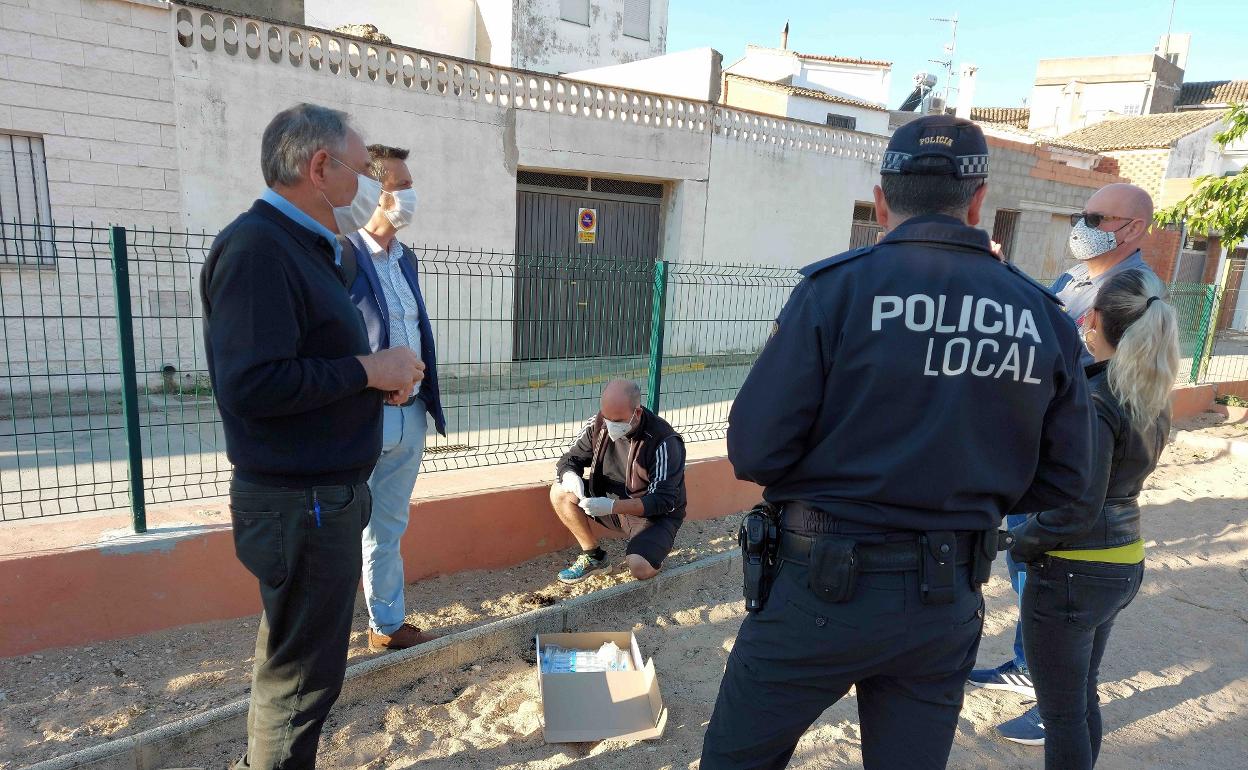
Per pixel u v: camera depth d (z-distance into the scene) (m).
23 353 6.21
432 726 2.83
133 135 6.68
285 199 1.87
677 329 5.67
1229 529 5.29
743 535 1.74
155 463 4.75
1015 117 30.50
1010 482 1.58
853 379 1.52
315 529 1.91
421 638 3.25
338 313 1.90
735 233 10.95
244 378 1.69
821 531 1.59
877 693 1.68
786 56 21.66
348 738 2.72
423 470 4.48
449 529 3.90
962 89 21.80
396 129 7.79
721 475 5.04
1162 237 17.95
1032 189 14.73
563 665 3.20
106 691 2.79
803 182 11.53
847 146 11.92
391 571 3.08
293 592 1.93
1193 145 19.08
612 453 4.07
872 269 1.55
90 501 3.96
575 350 5.06
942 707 1.63
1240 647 3.72
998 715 3.10
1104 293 2.20
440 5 15.41
